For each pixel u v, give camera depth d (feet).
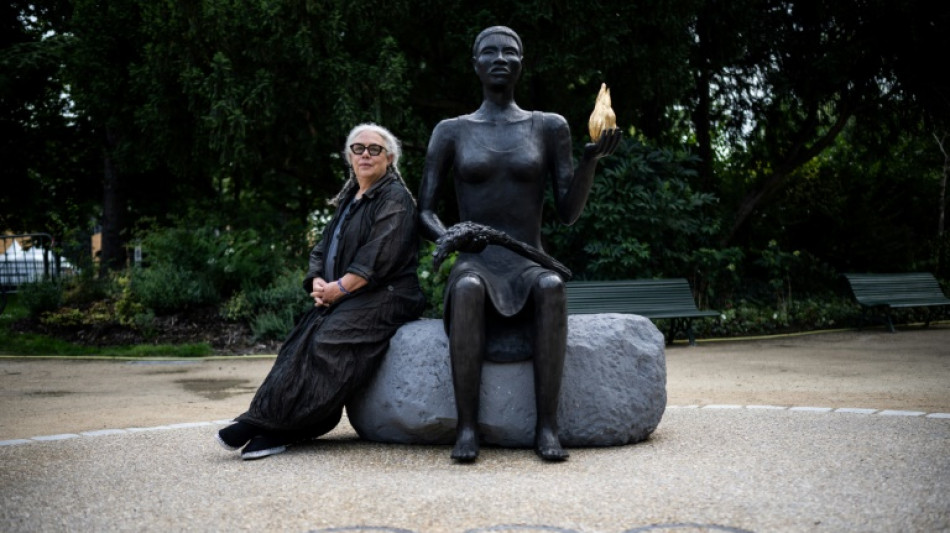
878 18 43.65
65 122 57.98
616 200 38.14
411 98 41.42
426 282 34.99
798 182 52.49
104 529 9.33
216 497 10.66
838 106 48.67
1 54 54.03
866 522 9.10
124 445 14.66
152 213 54.85
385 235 14.19
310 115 37.73
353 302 13.93
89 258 43.21
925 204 57.31
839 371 25.79
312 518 9.57
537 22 37.68
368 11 36.70
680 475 11.41
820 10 44.29
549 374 12.78
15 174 59.47
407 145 42.16
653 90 41.24
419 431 13.78
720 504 9.86
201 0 35.37
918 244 53.06
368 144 14.61
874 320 42.47
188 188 55.77
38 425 17.70
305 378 13.46
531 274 13.33
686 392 21.68
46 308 38.63
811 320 42.09
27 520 9.75
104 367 29.71
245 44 36.14
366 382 14.01
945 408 17.79
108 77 43.45
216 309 37.04
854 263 50.31
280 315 35.58
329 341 13.57
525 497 10.30
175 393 23.18
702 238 41.16
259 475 11.94
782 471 11.54
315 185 45.47
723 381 23.97
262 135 38.34
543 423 12.84
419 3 37.83
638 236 38.37
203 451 14.01
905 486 10.61
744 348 33.99
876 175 57.88
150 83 39.42
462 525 9.16
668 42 39.68
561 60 37.04
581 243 39.34
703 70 47.70
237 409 20.04
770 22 46.78
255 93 34.58
